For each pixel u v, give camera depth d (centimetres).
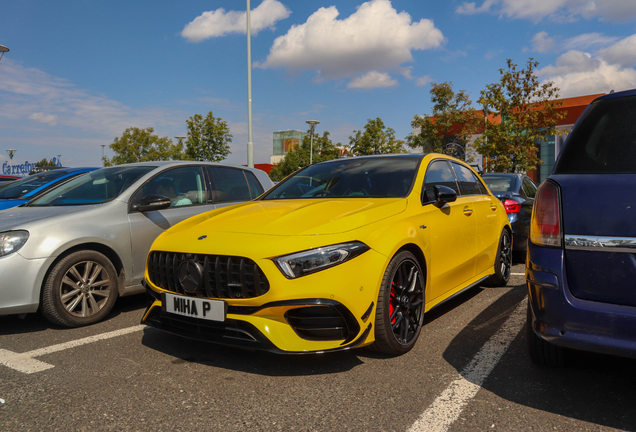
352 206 309
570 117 3278
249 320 251
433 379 256
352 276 256
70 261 365
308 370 272
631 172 208
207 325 266
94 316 380
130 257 408
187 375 268
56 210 397
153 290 299
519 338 324
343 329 256
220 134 2248
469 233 399
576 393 236
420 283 311
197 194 491
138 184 435
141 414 221
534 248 223
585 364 274
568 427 202
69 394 244
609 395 233
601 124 231
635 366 271
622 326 196
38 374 272
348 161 416
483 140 2375
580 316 204
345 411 220
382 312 271
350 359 288
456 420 210
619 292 200
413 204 329
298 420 212
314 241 255
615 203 204
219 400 234
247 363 285
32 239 350
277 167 4578
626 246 198
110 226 395
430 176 372
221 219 311
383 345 280
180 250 279
